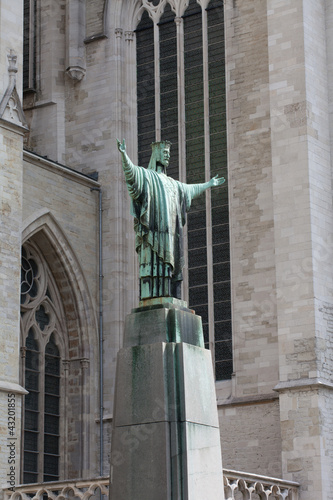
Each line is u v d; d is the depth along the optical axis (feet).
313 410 148.36
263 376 159.84
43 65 188.14
